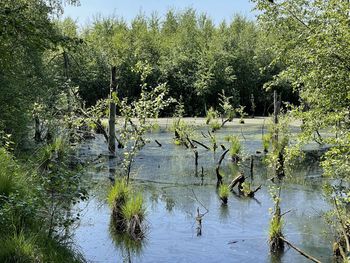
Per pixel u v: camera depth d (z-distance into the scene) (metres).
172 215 11.47
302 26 8.62
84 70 43.84
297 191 13.96
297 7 8.46
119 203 10.59
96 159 19.53
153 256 8.64
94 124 24.09
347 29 7.09
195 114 50.75
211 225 10.64
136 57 49.84
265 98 52.03
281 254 8.78
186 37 58.06
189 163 19.44
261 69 9.66
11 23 7.36
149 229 10.30
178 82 50.75
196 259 8.52
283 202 12.65
